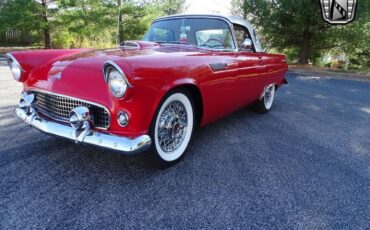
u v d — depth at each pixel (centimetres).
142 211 214
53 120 255
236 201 233
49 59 286
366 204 241
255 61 403
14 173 256
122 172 269
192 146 341
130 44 337
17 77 280
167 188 246
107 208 215
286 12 1489
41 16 1603
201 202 229
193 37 368
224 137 380
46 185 241
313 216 221
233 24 379
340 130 443
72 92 238
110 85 216
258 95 461
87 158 292
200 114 313
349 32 1438
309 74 1287
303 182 271
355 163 322
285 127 442
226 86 334
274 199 239
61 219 200
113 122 229
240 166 296
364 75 1329
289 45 1762
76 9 1619
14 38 1891
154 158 260
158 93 237
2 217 199
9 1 1518
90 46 1878
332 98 715
